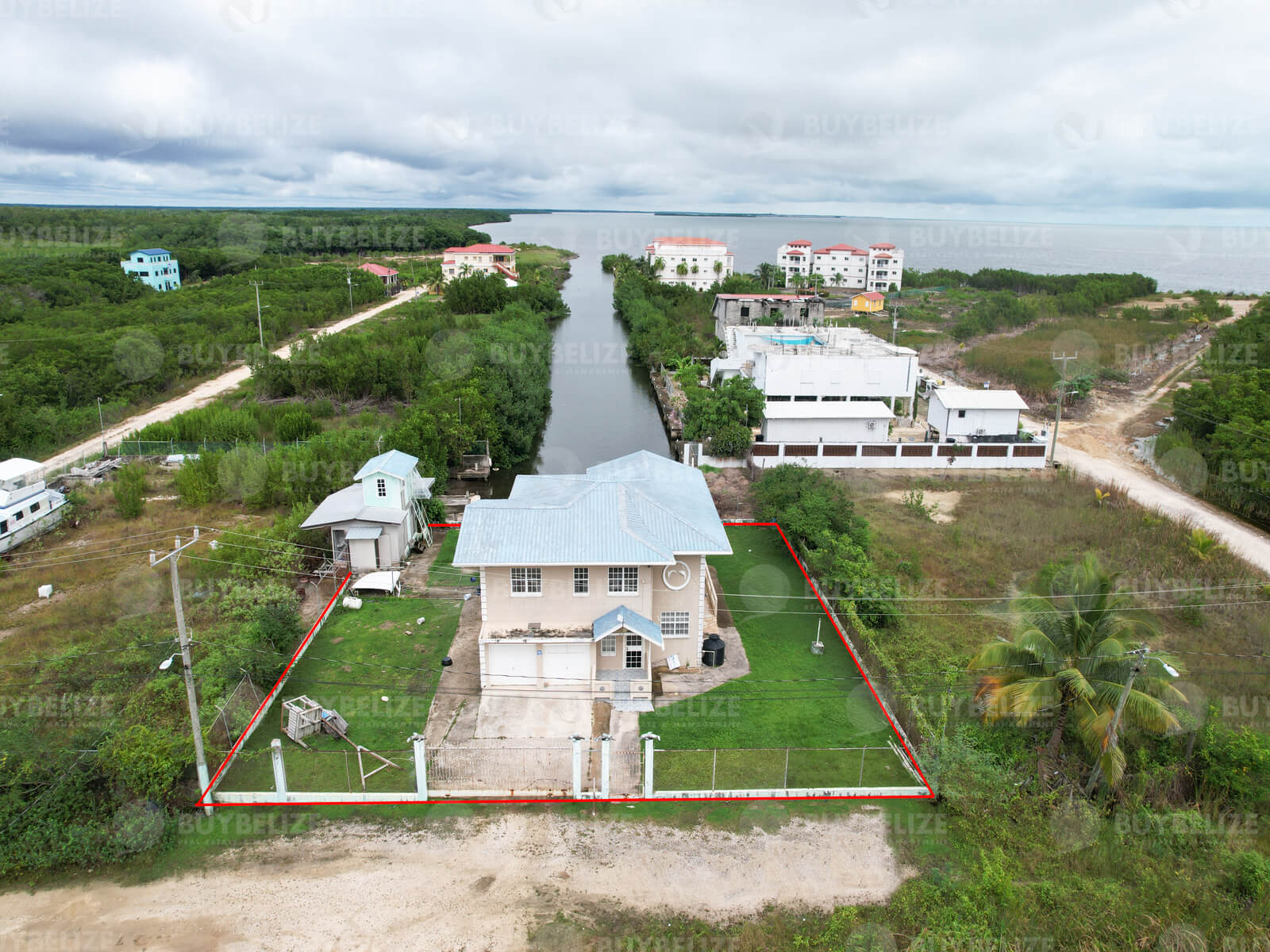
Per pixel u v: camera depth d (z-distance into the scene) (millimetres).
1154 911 19625
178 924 18391
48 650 28328
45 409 53281
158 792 21266
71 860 19969
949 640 30672
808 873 20281
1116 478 49344
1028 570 36125
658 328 92625
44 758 21281
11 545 36875
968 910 18969
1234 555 36812
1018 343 86000
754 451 52250
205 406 59625
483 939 18281
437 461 47438
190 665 20891
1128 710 22234
